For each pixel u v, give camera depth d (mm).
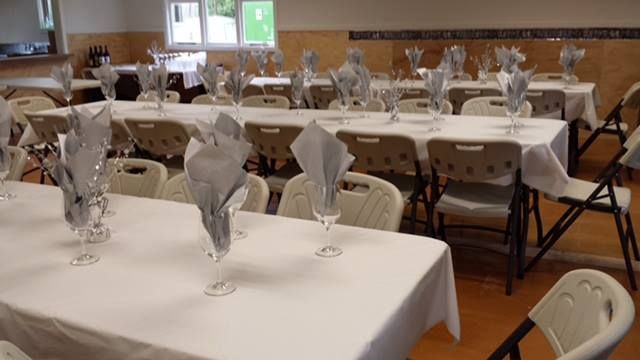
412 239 1691
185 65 7676
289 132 3203
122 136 3611
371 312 1278
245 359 1105
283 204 2137
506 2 6691
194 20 8656
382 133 2918
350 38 7586
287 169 3553
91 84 5410
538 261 3205
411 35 7250
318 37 7773
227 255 1585
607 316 1170
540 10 6555
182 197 2240
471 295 2883
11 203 2102
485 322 2633
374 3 7348
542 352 2361
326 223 1626
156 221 1873
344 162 1556
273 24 8172
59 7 8023
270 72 8148
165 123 3438
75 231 1617
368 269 1493
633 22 6172
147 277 1464
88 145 1726
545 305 1431
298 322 1236
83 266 1537
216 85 4176
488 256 3314
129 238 1729
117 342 1204
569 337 1319
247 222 1844
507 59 4938
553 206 4105
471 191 3029
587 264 3186
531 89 4609
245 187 1382
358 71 3713
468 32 6945
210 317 1260
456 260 3279
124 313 1286
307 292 1370
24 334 1334
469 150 2701
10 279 1469
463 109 4109
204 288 1396
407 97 5039
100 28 8656
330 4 7590
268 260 1551
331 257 1567
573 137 4871
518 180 2754
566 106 4719
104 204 1834
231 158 1313
